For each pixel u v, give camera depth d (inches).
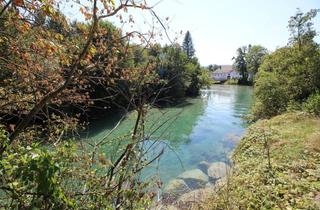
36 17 124.6
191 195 299.3
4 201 94.1
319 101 604.7
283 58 951.0
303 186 247.1
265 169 307.4
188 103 1331.2
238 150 485.1
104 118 695.7
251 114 916.0
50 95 115.4
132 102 158.7
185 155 490.3
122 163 134.6
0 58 132.5
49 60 137.9
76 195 105.0
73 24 142.9
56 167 82.7
